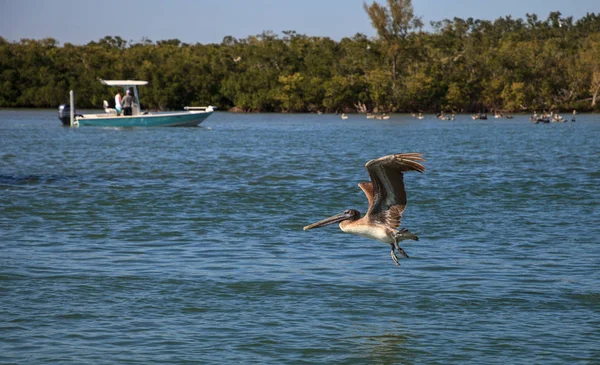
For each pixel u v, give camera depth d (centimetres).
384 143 5916
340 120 10844
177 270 1644
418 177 3428
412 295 1473
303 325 1317
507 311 1384
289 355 1191
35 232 2053
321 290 1506
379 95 13062
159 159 4322
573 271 1639
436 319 1346
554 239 1964
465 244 1908
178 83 13562
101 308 1391
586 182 3238
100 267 1664
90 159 4294
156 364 1152
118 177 3406
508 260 1739
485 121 10756
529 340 1250
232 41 17200
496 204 2597
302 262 1722
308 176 3491
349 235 2027
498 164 4116
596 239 1964
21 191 2873
